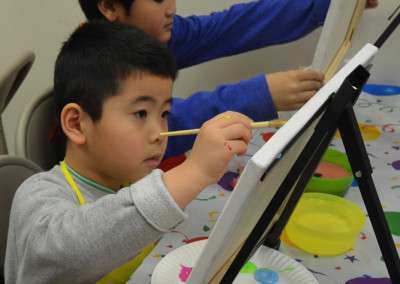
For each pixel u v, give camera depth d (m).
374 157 0.99
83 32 0.70
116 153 0.65
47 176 0.67
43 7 1.48
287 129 0.38
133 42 0.65
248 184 0.35
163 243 0.71
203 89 1.44
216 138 0.50
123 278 0.69
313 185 0.84
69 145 0.70
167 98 0.67
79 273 0.55
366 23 1.26
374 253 0.71
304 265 0.68
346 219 0.76
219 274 0.48
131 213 0.50
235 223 0.37
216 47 1.25
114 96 0.63
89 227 0.52
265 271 0.62
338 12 0.84
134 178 0.68
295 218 0.76
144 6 0.95
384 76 1.34
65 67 0.68
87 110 0.65
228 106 0.93
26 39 1.54
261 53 1.37
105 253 0.52
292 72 0.92
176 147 0.94
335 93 0.45
